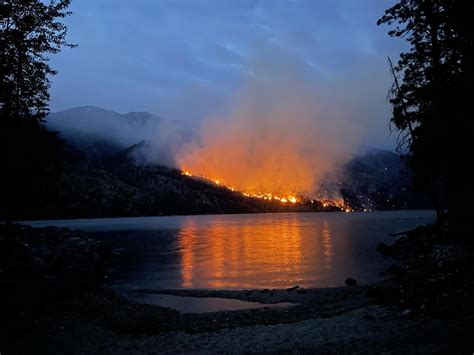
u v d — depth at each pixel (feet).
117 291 70.28
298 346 32.55
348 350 29.30
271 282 75.00
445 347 26.09
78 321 43.88
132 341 37.88
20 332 36.65
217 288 71.05
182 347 35.01
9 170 70.64
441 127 66.64
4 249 64.75
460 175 69.46
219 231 285.43
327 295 60.13
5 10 60.85
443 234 92.07
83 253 90.43
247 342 35.32
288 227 325.83
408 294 48.55
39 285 48.03
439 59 72.23
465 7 52.95
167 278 84.17
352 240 169.58
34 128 74.18
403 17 84.79
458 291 44.04
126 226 391.24
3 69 62.23
